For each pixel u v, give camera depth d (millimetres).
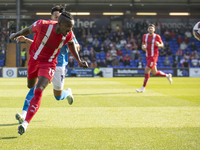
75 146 6660
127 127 8695
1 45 53750
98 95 17906
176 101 15094
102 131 8164
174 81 33656
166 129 8453
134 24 61188
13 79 36625
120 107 12875
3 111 11695
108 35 58750
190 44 58406
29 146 6621
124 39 58750
